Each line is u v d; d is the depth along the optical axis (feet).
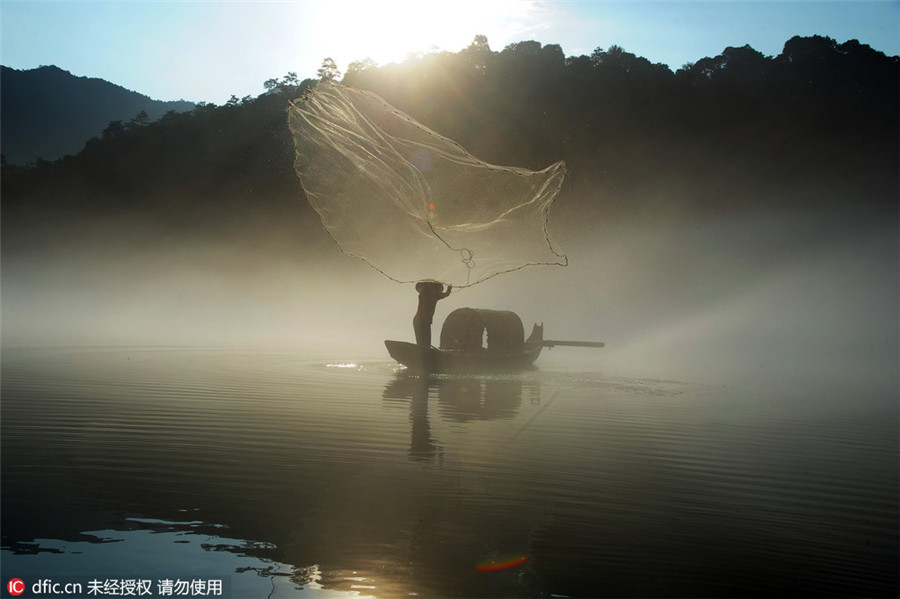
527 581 16.03
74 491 21.29
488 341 57.47
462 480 23.43
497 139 204.54
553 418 34.76
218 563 16.75
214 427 30.27
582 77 221.46
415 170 42.34
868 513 21.02
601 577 16.46
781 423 34.94
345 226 43.34
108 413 32.71
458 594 15.46
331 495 21.58
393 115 42.27
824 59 216.74
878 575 16.87
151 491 21.50
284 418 32.68
